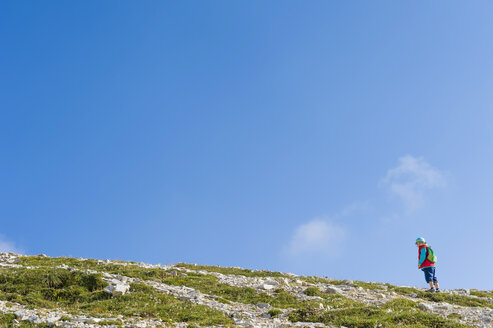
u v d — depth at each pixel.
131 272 29.14
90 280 25.36
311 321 21.12
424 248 30.22
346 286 30.14
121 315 20.12
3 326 17.67
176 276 29.66
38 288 24.03
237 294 26.05
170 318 20.31
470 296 29.88
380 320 19.97
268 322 20.73
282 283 29.30
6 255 33.84
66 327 17.75
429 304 25.59
